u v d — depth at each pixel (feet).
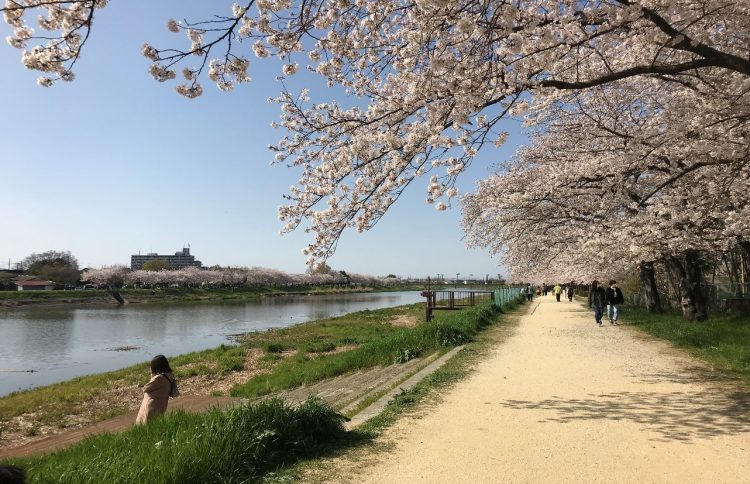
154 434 16.10
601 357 35.19
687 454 15.26
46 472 13.26
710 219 39.06
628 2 17.87
